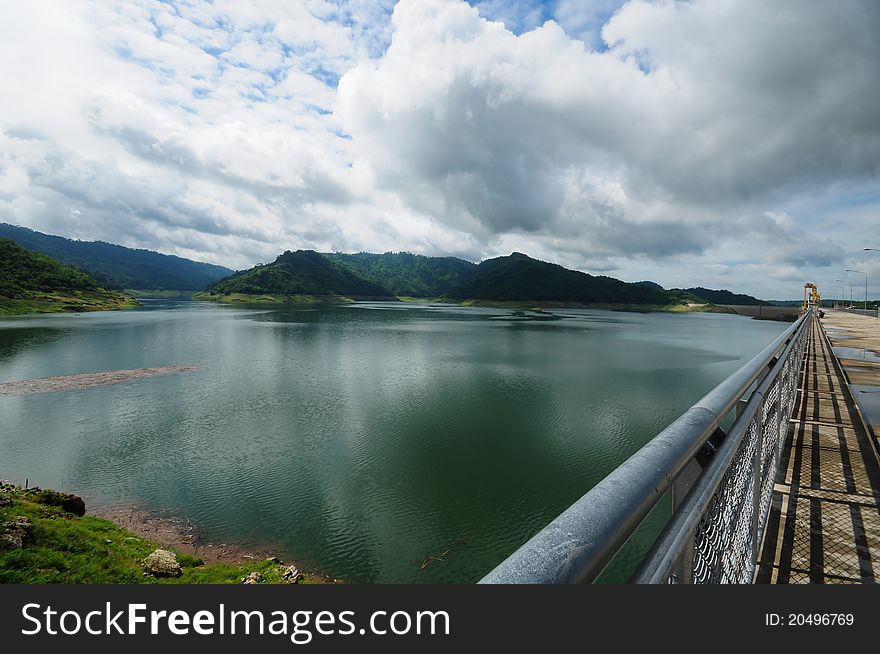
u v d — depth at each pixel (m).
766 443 2.32
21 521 12.80
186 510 16.02
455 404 29.95
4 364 43.38
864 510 2.69
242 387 35.19
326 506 16.30
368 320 107.50
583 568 0.62
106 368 42.25
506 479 18.38
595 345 62.31
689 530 0.90
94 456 20.92
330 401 30.91
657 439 1.03
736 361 47.72
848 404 5.27
